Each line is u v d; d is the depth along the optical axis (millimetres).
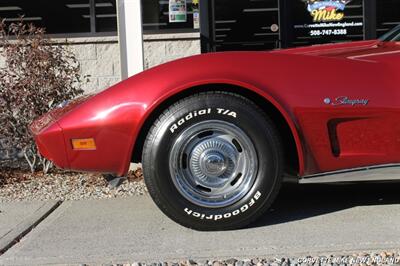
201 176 3932
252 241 3793
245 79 3854
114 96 3902
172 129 3852
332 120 3910
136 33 5867
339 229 3992
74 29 8234
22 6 8242
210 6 8281
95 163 3947
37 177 5988
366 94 3889
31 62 5793
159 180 3869
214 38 8312
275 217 4332
